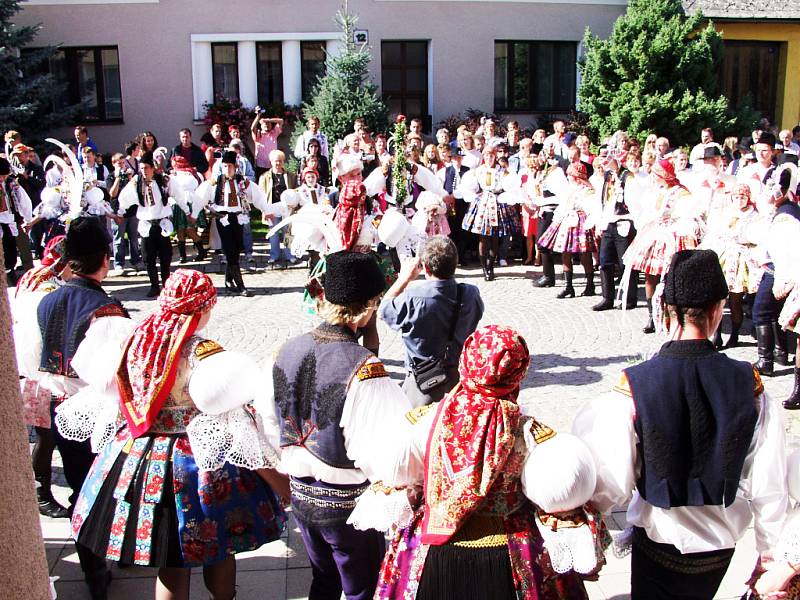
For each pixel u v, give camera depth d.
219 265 11.67
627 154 8.88
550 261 10.12
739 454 2.40
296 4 16.28
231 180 9.76
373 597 2.82
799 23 17.78
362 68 15.11
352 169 6.14
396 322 4.23
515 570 2.34
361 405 2.74
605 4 17.30
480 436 2.32
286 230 11.14
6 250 10.32
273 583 3.79
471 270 11.29
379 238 5.89
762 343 6.84
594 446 2.46
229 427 2.84
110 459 2.99
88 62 16.45
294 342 2.93
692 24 14.99
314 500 2.85
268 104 16.36
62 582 3.78
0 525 1.62
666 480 2.42
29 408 4.04
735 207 7.28
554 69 17.58
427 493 2.39
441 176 10.88
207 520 2.88
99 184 11.23
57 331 3.57
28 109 14.27
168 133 16.56
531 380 6.82
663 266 7.88
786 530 2.42
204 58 16.36
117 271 11.34
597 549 2.36
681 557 2.53
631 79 15.15
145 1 16.08
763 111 18.55
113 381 3.02
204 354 2.87
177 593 2.99
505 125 16.62
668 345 2.55
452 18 16.73
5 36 14.37
